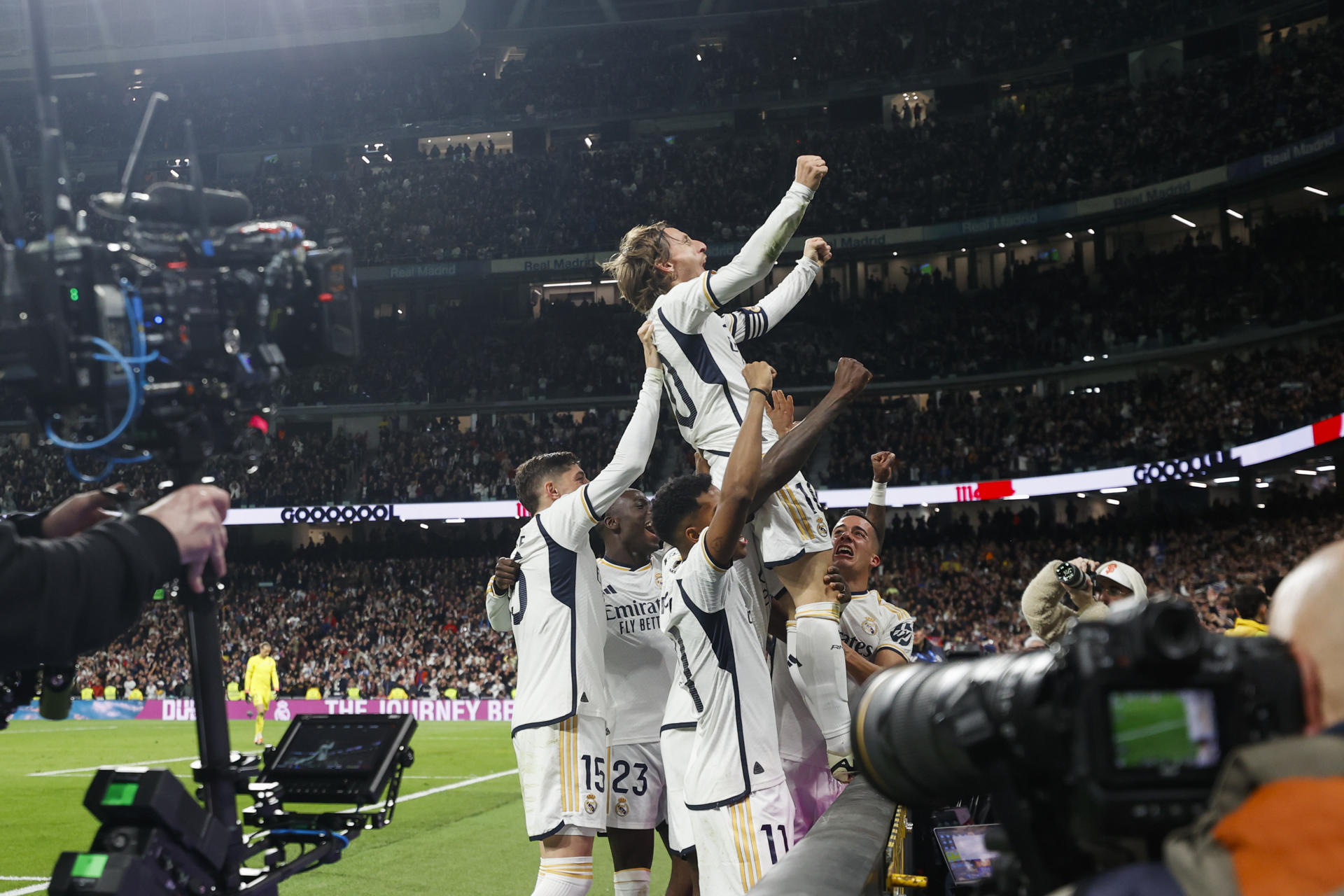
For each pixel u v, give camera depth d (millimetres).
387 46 38875
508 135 41688
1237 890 891
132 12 38750
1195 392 28016
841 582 3328
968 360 32438
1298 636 1045
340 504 33344
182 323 1938
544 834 3902
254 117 41281
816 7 38906
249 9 38469
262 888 2150
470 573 33250
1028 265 33469
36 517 2125
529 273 37031
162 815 1812
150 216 2049
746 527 3463
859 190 35625
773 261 3244
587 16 41375
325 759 2510
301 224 2289
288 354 2219
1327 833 868
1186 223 32219
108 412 1878
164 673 29344
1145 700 962
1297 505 25297
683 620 3109
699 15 39688
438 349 37219
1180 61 33781
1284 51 29469
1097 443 28391
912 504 30344
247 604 33031
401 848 8039
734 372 3518
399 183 39906
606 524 4652
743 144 38156
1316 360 25812
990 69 36000
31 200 37281
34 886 6719
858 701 1385
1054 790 1087
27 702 2189
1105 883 977
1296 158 27109
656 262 3738
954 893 2693
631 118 39375
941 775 1215
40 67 1896
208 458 2078
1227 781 942
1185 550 26422
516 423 36188
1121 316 30391
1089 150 32344
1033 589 4531
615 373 35375
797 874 1438
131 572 1740
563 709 3953
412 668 29250
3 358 1875
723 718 3076
